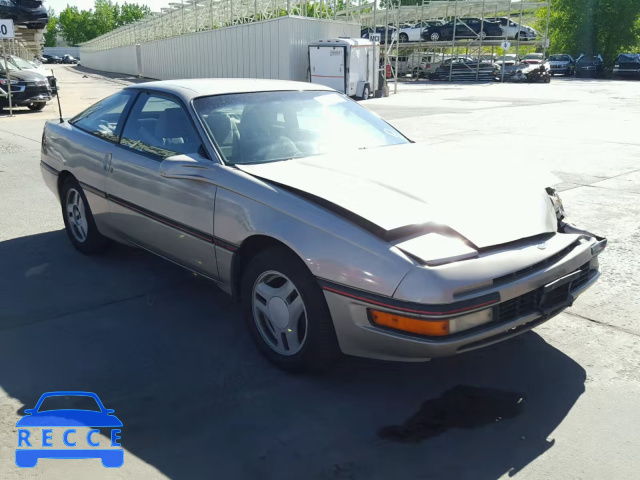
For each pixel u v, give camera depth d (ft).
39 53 122.72
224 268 10.89
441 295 8.14
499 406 9.22
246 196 10.20
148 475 7.69
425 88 96.63
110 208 13.99
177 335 11.56
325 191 9.68
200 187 11.06
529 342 11.34
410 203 9.45
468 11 123.65
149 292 13.67
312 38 82.79
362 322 8.73
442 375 10.14
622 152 31.37
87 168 14.57
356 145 12.63
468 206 9.61
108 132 14.33
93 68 220.43
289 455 8.09
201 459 8.00
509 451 8.16
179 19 113.09
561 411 9.07
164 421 8.84
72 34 385.09
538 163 28.37
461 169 11.17
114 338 11.41
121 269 15.11
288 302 9.81
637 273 14.74
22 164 29.01
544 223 9.83
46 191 23.49
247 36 86.84
